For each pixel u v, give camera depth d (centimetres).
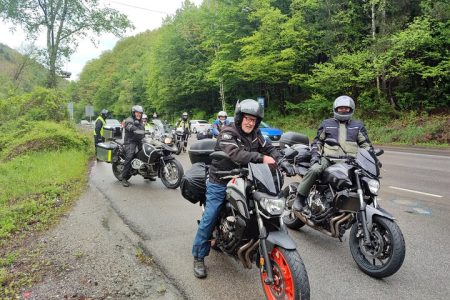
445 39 2169
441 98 2333
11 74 2691
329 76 2538
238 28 3622
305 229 562
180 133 1614
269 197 326
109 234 517
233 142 363
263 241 331
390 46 2239
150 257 444
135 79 6981
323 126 498
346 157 467
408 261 436
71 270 400
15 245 468
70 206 661
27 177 865
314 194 486
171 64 5012
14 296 344
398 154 1468
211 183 396
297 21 2916
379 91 2502
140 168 843
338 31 2723
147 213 630
